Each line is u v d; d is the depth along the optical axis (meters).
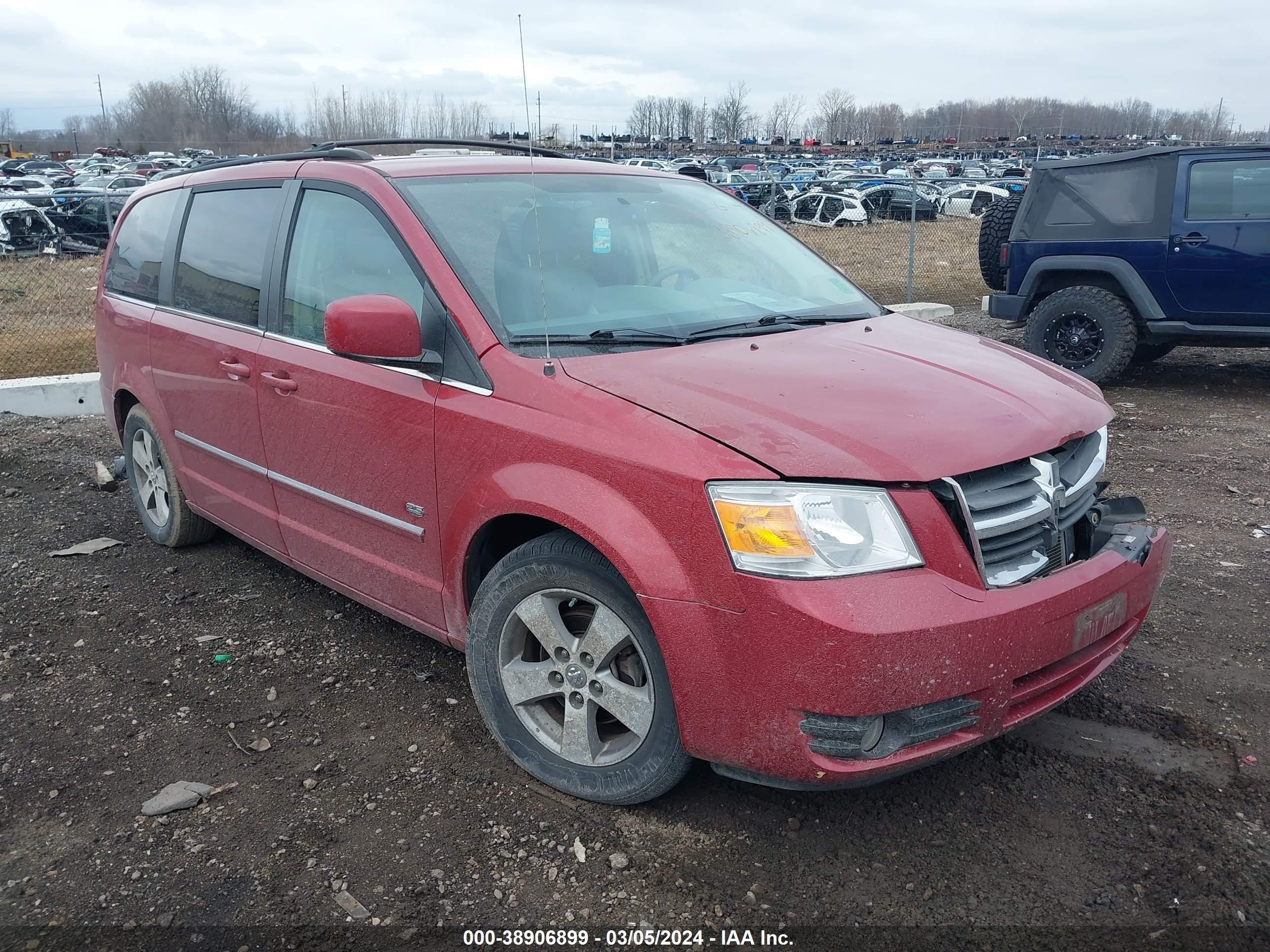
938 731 2.36
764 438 2.42
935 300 13.78
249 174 4.04
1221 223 7.77
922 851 2.62
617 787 2.72
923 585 2.31
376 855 2.65
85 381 8.18
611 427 2.58
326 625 4.07
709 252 3.77
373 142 4.21
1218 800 2.80
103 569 4.70
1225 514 5.24
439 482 3.02
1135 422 7.37
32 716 3.39
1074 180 8.55
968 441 2.51
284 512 3.85
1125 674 3.53
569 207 3.55
